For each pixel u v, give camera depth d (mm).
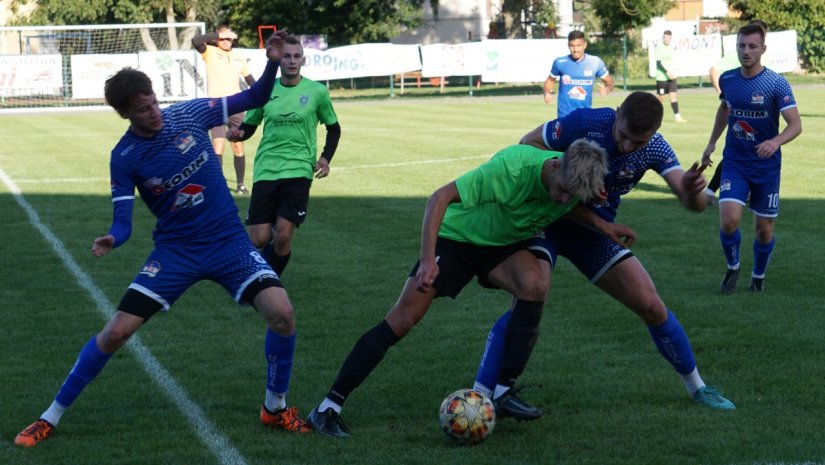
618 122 9328
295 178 15227
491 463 8500
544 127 9891
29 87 54625
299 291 15102
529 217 9117
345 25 76312
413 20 77438
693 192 9336
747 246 18156
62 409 9203
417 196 24438
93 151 35156
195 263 9211
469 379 10914
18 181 27750
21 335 12797
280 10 75938
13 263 17281
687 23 83375
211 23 83750
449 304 14375
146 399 10344
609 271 9828
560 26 84250
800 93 56719
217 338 12695
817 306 13828
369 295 14828
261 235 15328
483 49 61312
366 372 9297
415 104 56812
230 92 23906
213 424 9570
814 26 74188
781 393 10289
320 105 15367
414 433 9312
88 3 80188
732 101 14641
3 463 8539
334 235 19609
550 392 10438
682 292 14773
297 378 11008
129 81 8633
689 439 8992
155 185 9008
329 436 9227
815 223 19984
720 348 11922
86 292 15180
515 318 9461
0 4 89938
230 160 33062
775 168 14492
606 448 8836
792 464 8359
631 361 11477
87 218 21844
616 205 10312
